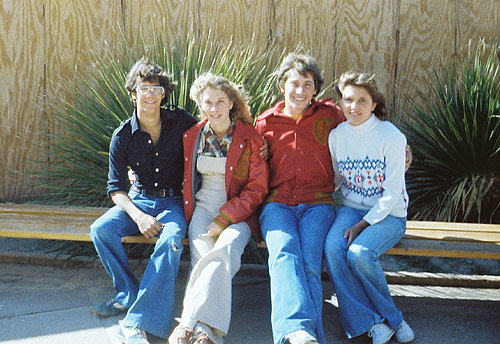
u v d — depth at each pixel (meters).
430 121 4.69
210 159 3.36
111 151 3.43
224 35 5.19
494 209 4.59
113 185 3.40
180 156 3.47
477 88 4.55
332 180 3.48
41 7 5.11
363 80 3.18
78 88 5.15
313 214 3.31
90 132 4.46
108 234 3.27
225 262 3.02
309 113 3.39
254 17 5.16
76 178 4.36
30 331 3.24
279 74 3.41
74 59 5.16
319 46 5.19
